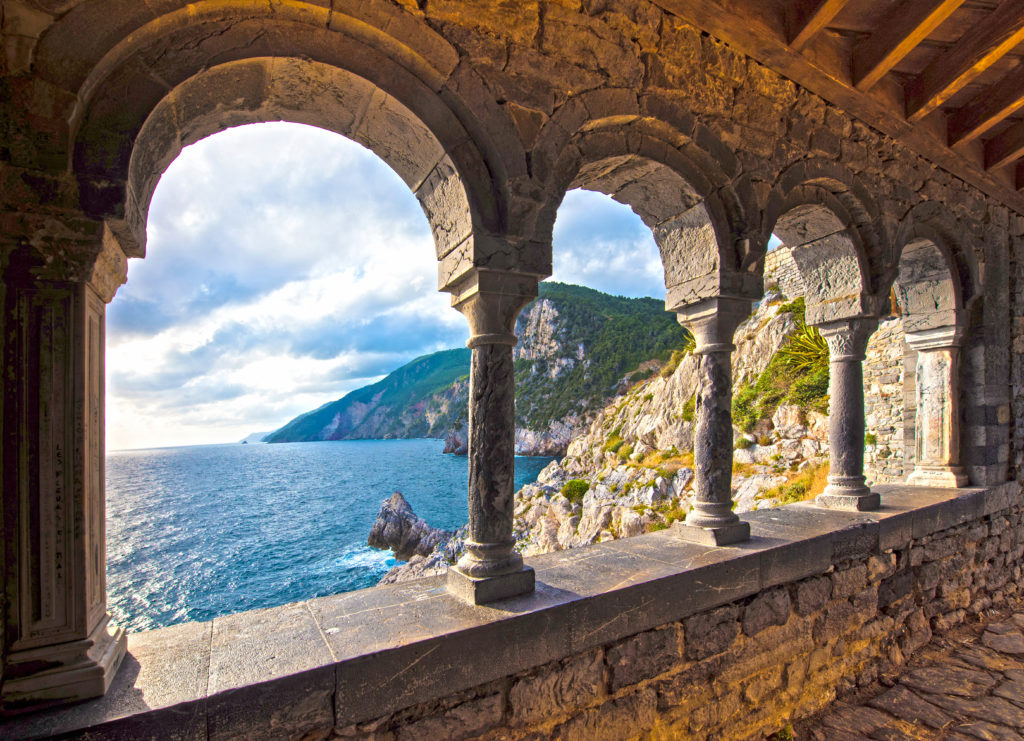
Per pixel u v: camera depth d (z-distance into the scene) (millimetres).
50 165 1692
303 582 20500
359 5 2150
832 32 3512
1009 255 5570
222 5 1972
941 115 4438
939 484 5152
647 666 2613
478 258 2455
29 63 1684
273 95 2371
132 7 1797
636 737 2580
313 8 2100
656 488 13391
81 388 1737
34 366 1680
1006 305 5402
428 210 2898
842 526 3664
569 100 2682
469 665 2094
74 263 1724
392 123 2529
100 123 1791
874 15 3346
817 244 4363
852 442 4332
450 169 2506
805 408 13547
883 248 4215
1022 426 5492
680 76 3062
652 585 2615
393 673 1935
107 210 1771
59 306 1714
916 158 4531
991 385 5184
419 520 24031
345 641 2006
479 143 2496
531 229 2582
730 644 2949
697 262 3463
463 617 2209
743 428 14586
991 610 4891
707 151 3184
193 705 1628
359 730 1903
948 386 5184
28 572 1650
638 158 3070
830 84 3574
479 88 2447
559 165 2721
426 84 2398
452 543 15680
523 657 2219
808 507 4316
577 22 2703
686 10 2957
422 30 2295
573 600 2379
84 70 1730
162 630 2137
